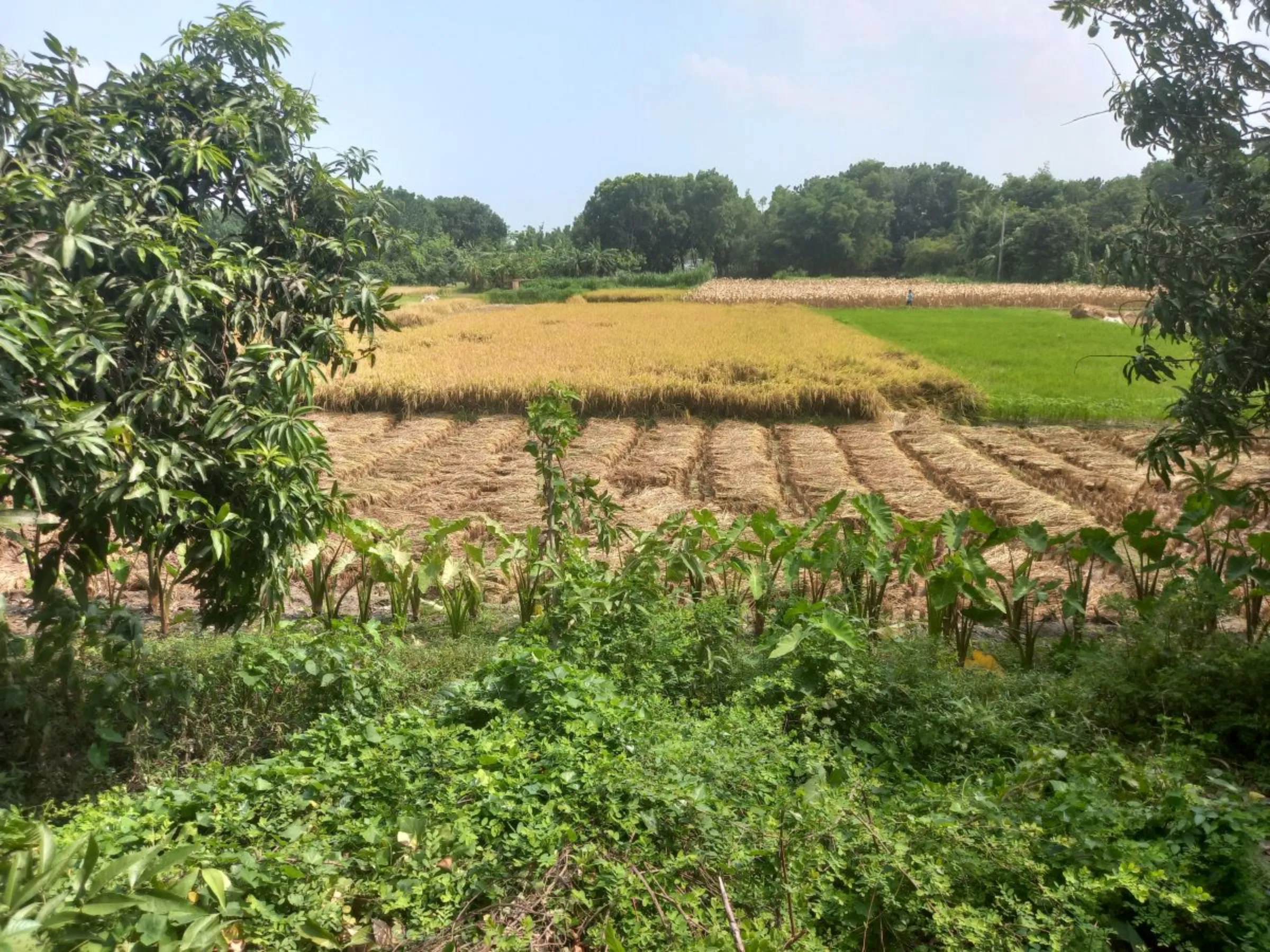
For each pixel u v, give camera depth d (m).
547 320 36.84
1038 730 4.73
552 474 6.73
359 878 3.19
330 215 5.31
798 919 2.86
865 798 3.57
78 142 4.29
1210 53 5.06
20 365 3.27
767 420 17.59
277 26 4.94
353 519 6.63
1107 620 6.99
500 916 2.99
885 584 6.49
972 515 6.32
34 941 2.29
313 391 4.66
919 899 2.99
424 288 68.88
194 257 4.57
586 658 5.27
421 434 15.44
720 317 38.34
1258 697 4.79
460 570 6.70
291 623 5.38
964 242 83.56
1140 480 11.44
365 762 3.69
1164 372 5.64
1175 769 4.00
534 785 3.50
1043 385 19.92
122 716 4.43
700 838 3.32
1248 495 6.27
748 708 4.73
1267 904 2.98
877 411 17.34
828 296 53.69
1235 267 5.06
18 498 3.50
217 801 3.45
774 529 6.37
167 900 2.54
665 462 13.12
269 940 2.74
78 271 4.23
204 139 4.51
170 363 4.25
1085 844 3.20
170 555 7.84
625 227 90.06
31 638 4.94
